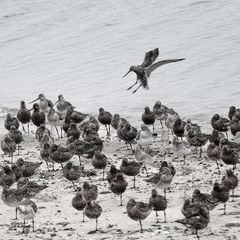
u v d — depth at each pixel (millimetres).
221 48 60844
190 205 25234
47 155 35719
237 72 54812
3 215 28797
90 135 37156
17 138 38719
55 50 65625
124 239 24109
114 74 57719
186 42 63344
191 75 55562
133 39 65938
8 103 51844
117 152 38531
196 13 70688
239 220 26078
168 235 24391
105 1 78125
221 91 50844
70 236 25125
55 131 44156
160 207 26344
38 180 33656
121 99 51000
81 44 66375
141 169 34812
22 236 25391
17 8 79125
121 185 29297
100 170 35156
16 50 66938
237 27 65375
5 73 60656
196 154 37406
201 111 46406
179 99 49719
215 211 27672
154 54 18375
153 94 51719
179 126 39312
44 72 59938
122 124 39281
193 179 32750
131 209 25312
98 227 26281
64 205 29781
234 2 72750
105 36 67625
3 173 32188
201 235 24109
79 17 74125
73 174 31844
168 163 33719
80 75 58219
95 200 30203
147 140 37219
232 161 33375
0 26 74375
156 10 72938
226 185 29422
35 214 27391
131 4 76000
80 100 51500
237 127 38906
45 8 78250
